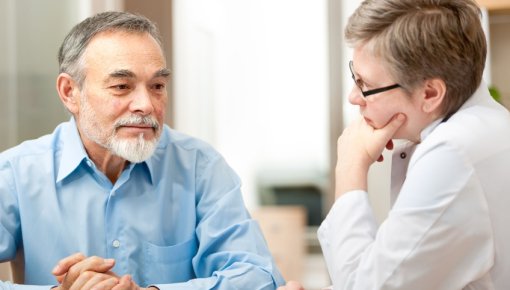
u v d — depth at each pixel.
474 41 1.20
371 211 1.30
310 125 5.39
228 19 5.12
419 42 1.17
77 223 1.51
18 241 1.55
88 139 1.52
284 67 5.24
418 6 1.19
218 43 5.05
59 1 3.01
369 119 1.32
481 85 1.27
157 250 1.54
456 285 1.17
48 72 2.99
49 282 1.49
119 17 1.45
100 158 1.55
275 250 4.37
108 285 1.31
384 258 1.17
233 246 1.54
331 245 1.29
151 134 1.44
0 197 1.51
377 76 1.23
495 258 1.17
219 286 1.42
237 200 1.62
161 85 1.46
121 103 1.41
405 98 1.23
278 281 1.51
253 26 5.16
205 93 4.78
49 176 1.54
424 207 1.15
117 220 1.53
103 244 1.52
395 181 1.44
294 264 4.35
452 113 1.25
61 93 1.51
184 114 4.30
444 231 1.14
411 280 1.16
